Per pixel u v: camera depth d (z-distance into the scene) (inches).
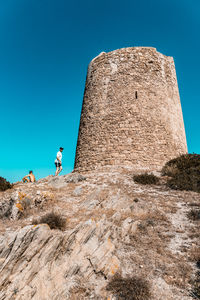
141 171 624.7
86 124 823.1
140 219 335.3
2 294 207.5
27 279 220.4
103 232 272.2
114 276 218.8
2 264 226.5
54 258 239.0
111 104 781.9
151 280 210.7
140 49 836.6
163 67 855.7
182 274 215.9
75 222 312.3
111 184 510.6
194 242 269.6
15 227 310.3
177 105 866.1
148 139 720.3
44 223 287.0
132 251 257.3
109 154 717.3
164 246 265.7
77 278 220.1
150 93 782.5
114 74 817.5
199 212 343.6
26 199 384.2
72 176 570.9
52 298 202.8
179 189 485.4
